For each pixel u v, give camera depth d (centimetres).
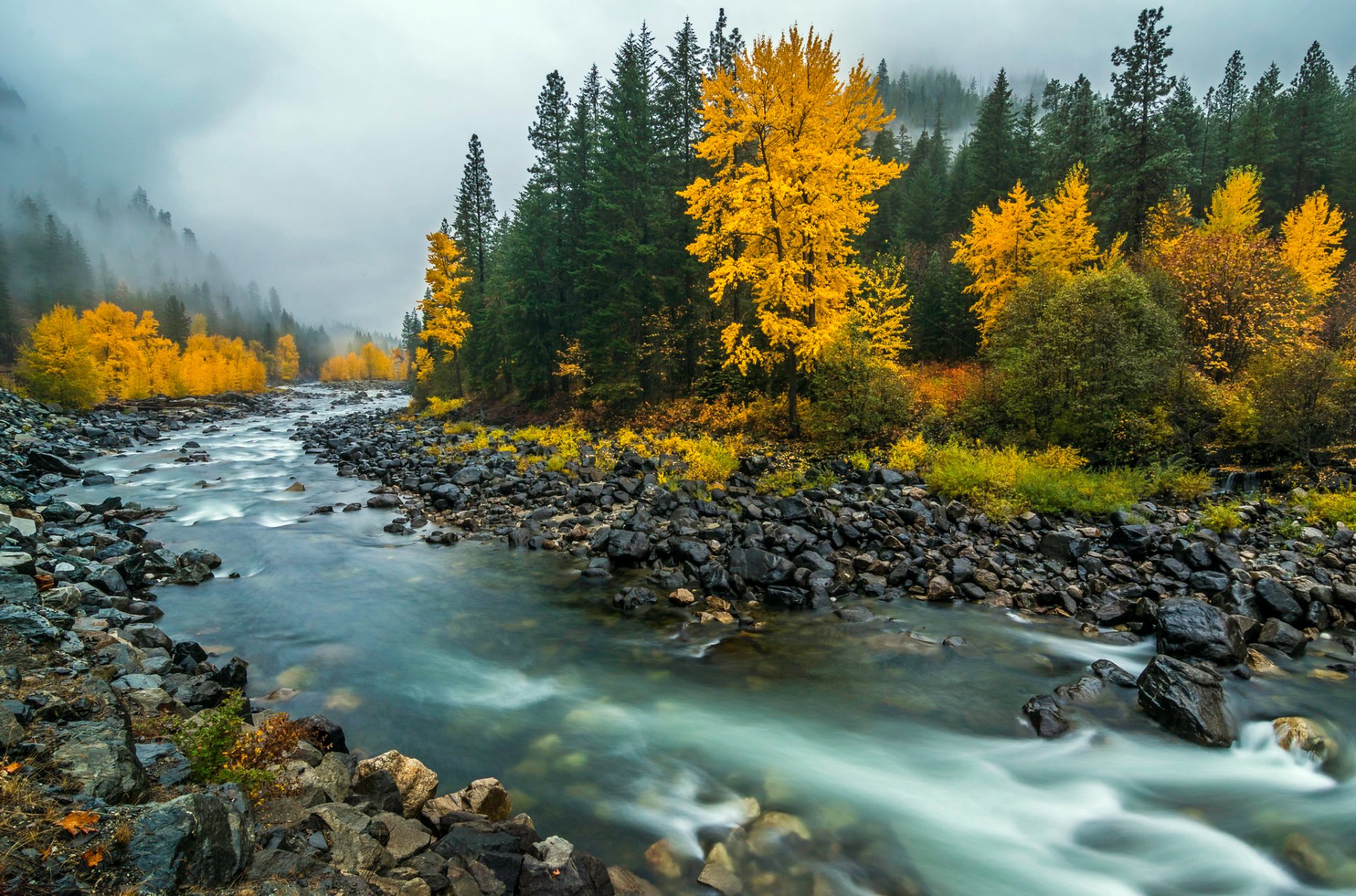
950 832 556
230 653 852
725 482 1767
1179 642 825
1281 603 905
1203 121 5834
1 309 8812
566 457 2259
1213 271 2291
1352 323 2105
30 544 1046
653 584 1147
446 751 646
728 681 811
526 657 873
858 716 733
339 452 2802
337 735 589
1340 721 686
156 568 1142
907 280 4072
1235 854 532
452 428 3547
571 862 450
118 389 5716
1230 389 1917
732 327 2262
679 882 480
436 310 4984
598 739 680
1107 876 511
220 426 4306
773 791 602
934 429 2281
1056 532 1247
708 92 2094
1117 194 3388
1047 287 2252
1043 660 855
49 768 365
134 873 300
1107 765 646
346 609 1026
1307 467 1602
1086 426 1841
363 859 401
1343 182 4806
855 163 2106
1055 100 6088
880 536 1269
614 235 3397
